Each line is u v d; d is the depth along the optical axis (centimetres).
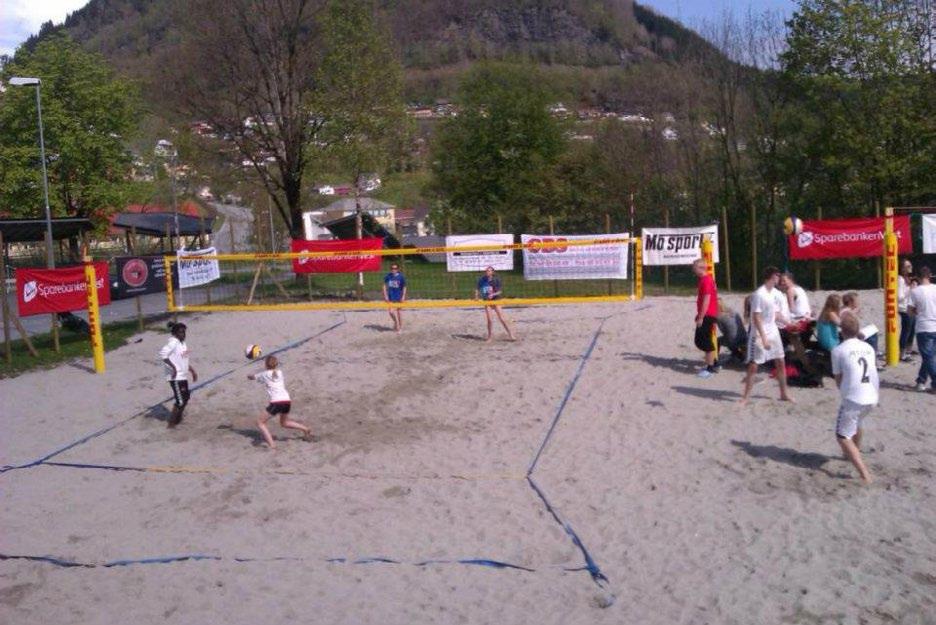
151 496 850
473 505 791
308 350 1638
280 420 1011
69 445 1039
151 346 1780
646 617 579
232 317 2144
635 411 1080
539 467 890
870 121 2467
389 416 1123
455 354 1534
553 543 703
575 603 605
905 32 2478
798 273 2486
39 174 3441
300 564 680
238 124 2675
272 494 841
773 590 605
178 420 1108
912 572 618
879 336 1486
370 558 684
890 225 1249
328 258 2252
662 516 745
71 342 1845
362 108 2603
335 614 599
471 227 3728
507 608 600
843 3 2466
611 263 2056
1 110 3497
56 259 3578
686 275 2744
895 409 1022
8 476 930
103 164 3691
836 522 708
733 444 922
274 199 2788
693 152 3419
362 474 888
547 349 1533
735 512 742
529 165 3888
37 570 682
